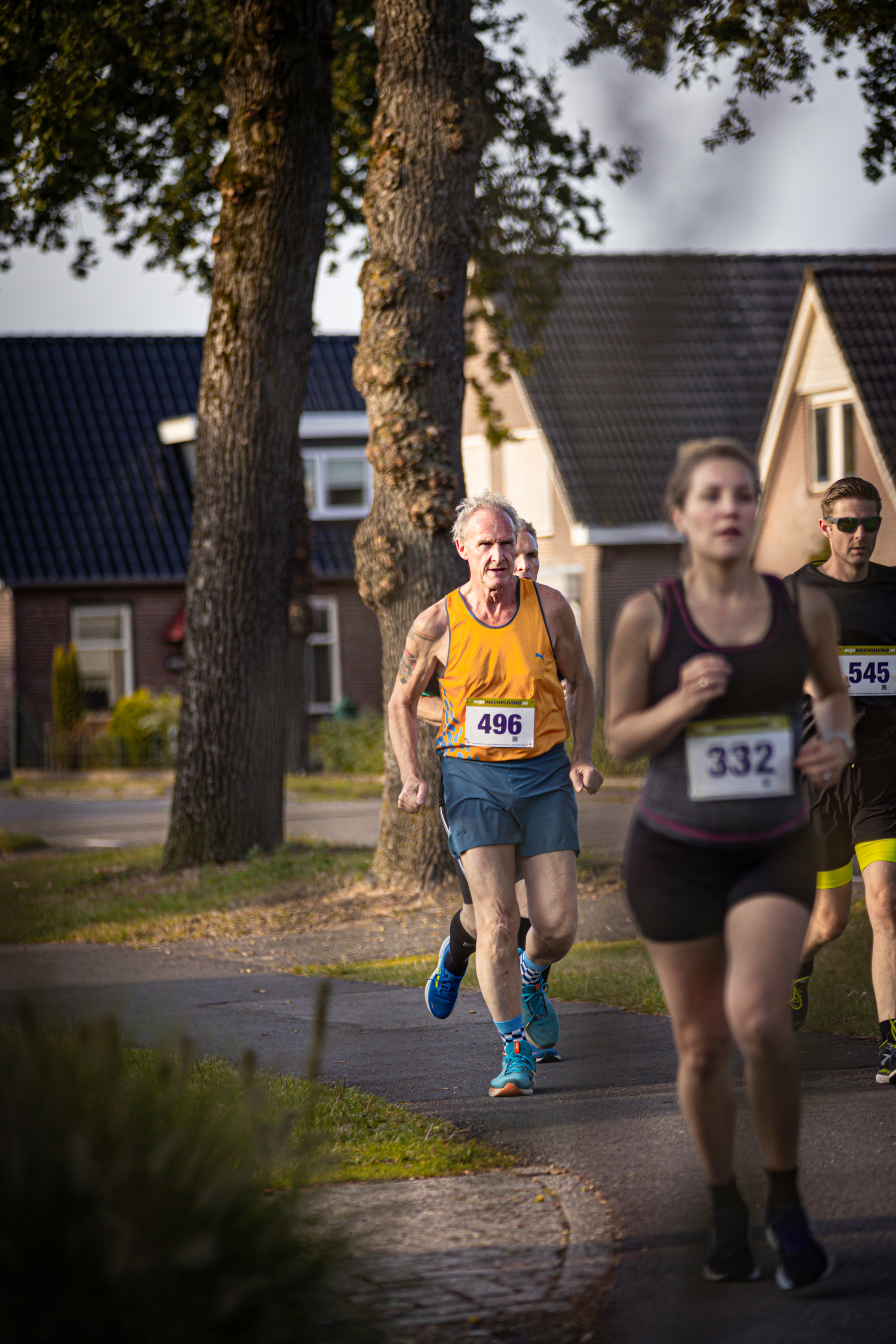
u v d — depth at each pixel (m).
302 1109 15.38
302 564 84.38
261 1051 19.53
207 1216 8.62
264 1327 8.56
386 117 34.16
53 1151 8.41
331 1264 9.44
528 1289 10.77
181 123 49.50
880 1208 12.26
